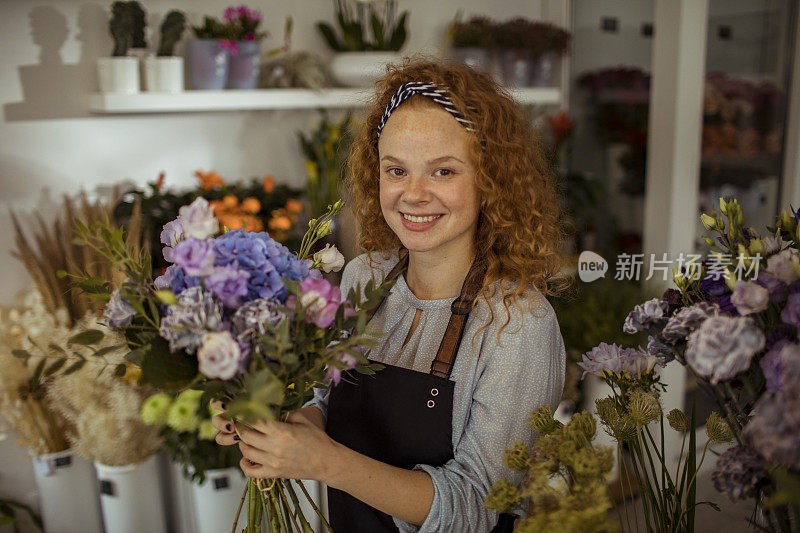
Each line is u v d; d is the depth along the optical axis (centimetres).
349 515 127
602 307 231
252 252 96
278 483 110
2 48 234
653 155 268
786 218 91
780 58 280
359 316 94
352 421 124
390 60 272
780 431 68
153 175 269
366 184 141
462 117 111
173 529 251
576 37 321
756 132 281
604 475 85
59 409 209
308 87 267
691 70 253
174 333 88
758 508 89
